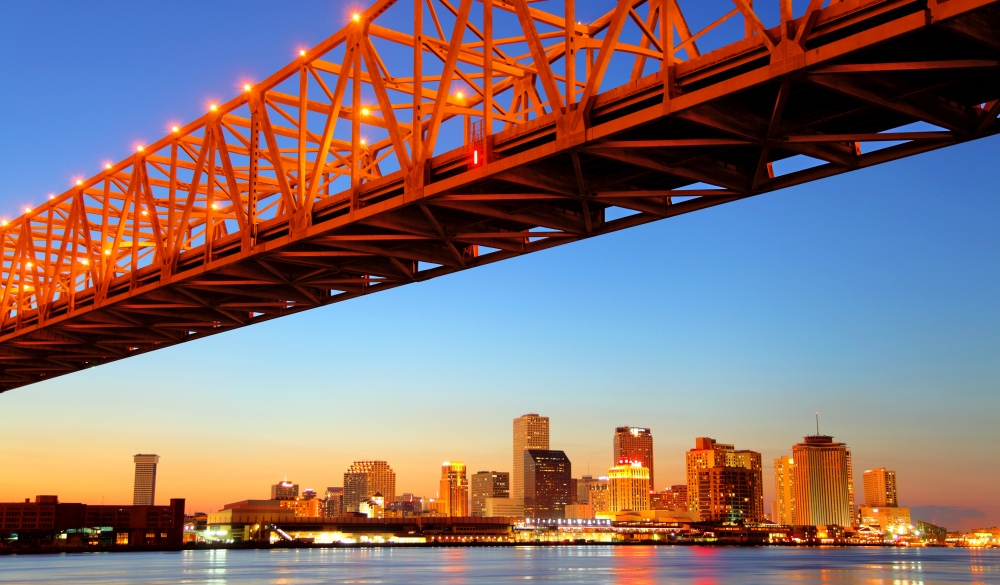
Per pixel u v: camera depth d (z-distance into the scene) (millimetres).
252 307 69188
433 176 46750
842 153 40781
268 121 56500
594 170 44656
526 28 41438
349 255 54125
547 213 48844
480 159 43719
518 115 53344
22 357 86750
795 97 36812
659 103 38156
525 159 41500
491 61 44344
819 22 33094
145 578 173125
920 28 30250
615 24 39375
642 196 43938
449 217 50938
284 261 57688
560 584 166000
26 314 81875
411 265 59438
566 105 40375
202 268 60906
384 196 49688
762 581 183250
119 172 72688
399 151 47625
